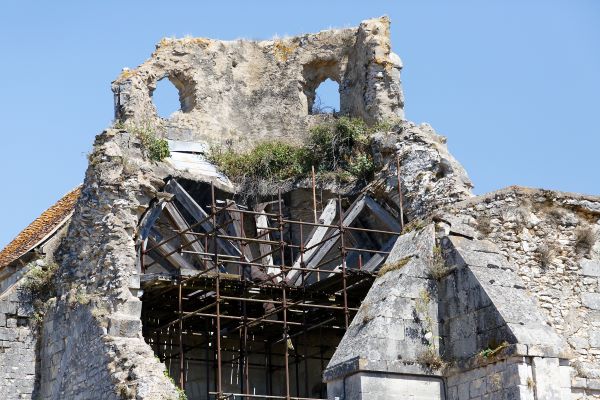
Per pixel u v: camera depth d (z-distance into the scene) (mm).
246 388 31797
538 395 24859
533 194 27484
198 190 36312
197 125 38562
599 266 27312
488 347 25641
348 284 32219
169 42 39344
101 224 31531
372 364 25766
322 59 40000
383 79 38094
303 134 39281
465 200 27797
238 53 40219
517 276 26609
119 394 28891
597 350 26734
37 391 32625
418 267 26859
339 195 34156
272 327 34406
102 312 30547
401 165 33656
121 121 36750
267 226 36000
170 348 34406
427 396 26000
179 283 31500
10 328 32781
